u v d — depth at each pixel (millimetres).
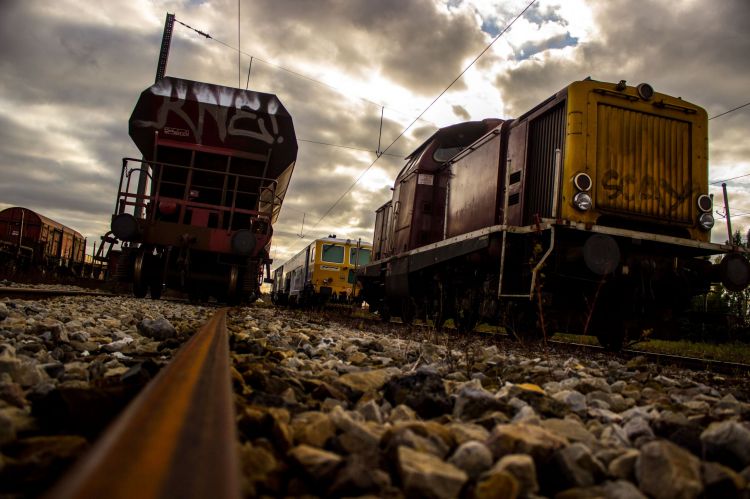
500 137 9031
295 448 1600
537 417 2299
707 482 1655
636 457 1779
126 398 2150
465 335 8164
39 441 1569
